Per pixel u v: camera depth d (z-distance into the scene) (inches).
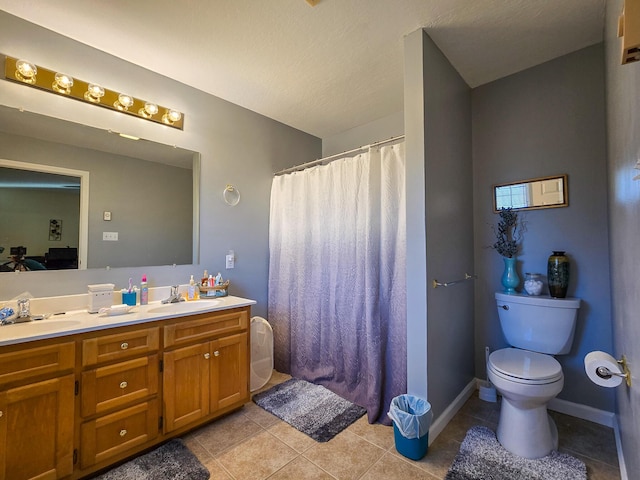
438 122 75.2
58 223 70.4
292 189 107.1
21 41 65.7
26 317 61.9
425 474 58.0
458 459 61.8
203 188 95.7
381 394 77.6
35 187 67.7
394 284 78.5
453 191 82.2
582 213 77.2
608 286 73.2
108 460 58.9
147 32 69.9
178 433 69.0
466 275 88.6
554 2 61.9
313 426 74.0
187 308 79.2
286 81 90.5
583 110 77.6
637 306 38.3
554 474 56.9
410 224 69.4
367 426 74.4
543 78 83.7
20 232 65.6
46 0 60.4
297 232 105.3
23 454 50.2
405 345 75.5
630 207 42.3
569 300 73.4
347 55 78.2
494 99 92.3
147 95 84.2
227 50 76.2
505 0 61.1
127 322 61.2
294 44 74.0
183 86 91.7
